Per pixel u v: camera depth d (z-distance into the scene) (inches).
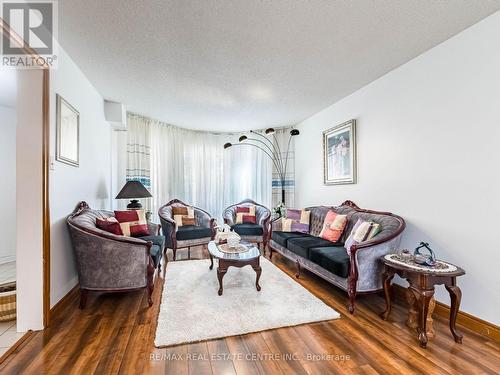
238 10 72.9
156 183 188.5
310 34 84.6
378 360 65.5
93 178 129.0
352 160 135.6
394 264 79.9
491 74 77.6
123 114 154.9
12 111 142.5
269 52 95.8
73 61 101.8
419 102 99.7
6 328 78.9
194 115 175.8
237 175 221.1
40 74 78.2
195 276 123.9
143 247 95.3
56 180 88.3
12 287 88.0
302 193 194.1
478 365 63.9
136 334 75.9
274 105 156.2
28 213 76.9
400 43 90.9
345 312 91.3
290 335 76.2
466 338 75.9
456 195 87.0
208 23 78.7
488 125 78.4
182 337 73.1
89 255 90.6
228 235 129.6
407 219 105.0
